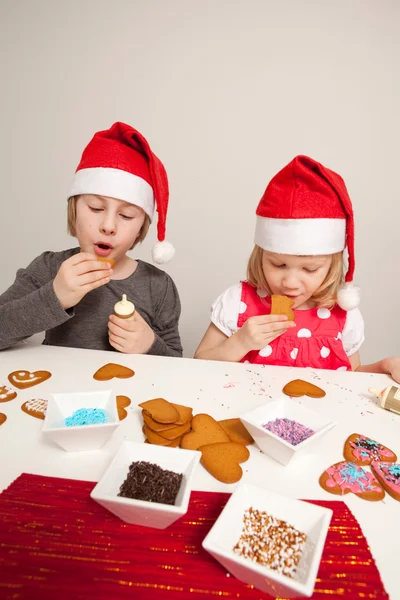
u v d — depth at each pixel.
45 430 0.60
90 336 1.21
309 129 1.89
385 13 1.76
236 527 0.51
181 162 1.95
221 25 1.79
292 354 1.14
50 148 1.96
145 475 0.56
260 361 1.16
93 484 0.58
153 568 0.48
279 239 0.97
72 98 1.90
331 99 1.86
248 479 0.61
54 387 0.80
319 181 0.94
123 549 0.50
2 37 1.83
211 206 1.99
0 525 0.52
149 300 1.28
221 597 0.46
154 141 1.94
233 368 0.92
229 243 2.03
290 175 0.96
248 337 1.00
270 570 0.44
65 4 1.78
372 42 1.79
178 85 1.87
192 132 1.92
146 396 0.79
